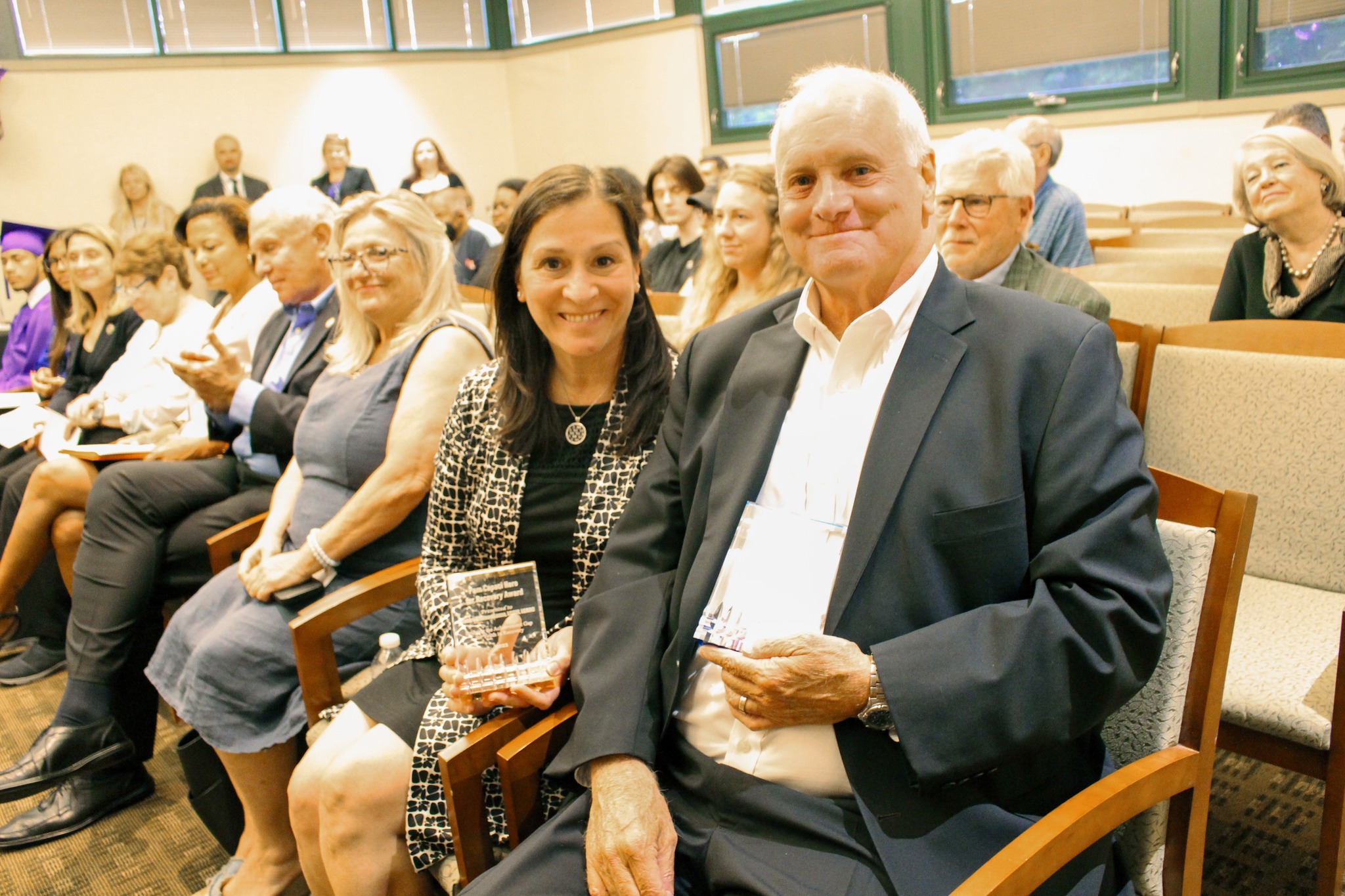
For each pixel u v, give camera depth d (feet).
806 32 24.62
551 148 30.27
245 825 6.50
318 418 6.73
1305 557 5.40
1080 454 3.49
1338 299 7.35
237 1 27.04
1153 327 5.91
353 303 6.79
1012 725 3.29
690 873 3.80
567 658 4.53
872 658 3.44
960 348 3.77
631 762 3.92
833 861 3.47
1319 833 5.72
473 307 9.58
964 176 6.82
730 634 3.77
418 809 4.57
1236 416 5.54
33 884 6.73
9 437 10.77
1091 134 21.20
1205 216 14.76
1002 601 3.63
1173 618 3.61
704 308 9.22
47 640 9.84
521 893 3.72
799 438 4.04
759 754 3.76
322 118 28.43
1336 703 4.10
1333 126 18.39
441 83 29.71
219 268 9.60
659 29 26.99
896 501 3.64
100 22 25.68
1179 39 19.75
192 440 8.27
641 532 4.54
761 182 8.32
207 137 27.14
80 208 25.94
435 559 5.36
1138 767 3.46
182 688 6.14
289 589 6.20
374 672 6.01
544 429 4.96
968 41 22.31
